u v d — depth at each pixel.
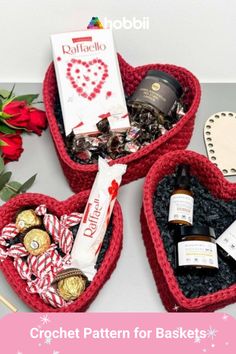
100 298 0.63
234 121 0.75
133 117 0.69
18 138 0.67
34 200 0.63
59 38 0.67
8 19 0.67
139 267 0.65
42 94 0.74
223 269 0.63
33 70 0.75
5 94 0.69
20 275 0.61
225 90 0.78
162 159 0.64
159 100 0.67
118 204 0.63
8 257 0.62
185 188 0.64
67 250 0.62
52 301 0.59
